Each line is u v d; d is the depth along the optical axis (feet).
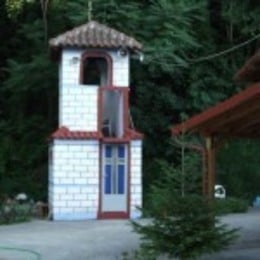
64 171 70.38
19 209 69.77
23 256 45.70
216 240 39.11
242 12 96.48
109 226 63.10
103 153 71.36
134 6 86.02
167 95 91.15
